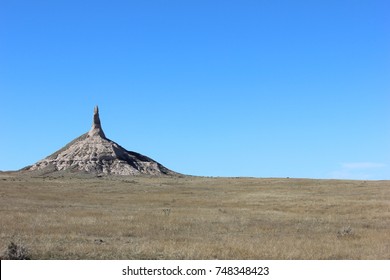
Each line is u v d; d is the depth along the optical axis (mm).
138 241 28609
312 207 60719
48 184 123812
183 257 22703
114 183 135125
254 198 81000
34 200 73188
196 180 158750
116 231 33406
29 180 138375
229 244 26359
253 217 48312
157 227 36875
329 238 30719
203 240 29266
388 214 51656
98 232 32750
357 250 25297
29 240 27656
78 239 28797
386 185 104375
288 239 29781
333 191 93625
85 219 41188
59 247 24750
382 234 33156
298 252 23953
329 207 60062
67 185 122125
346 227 36062
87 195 92625
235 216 49000
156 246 25328
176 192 106250
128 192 106312
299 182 127562
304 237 31422
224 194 97312
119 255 23141
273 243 27125
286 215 51812
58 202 70688
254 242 27719
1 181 125875
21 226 34875
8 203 62750
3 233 30750
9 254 21922
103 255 23047
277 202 70625
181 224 39562
